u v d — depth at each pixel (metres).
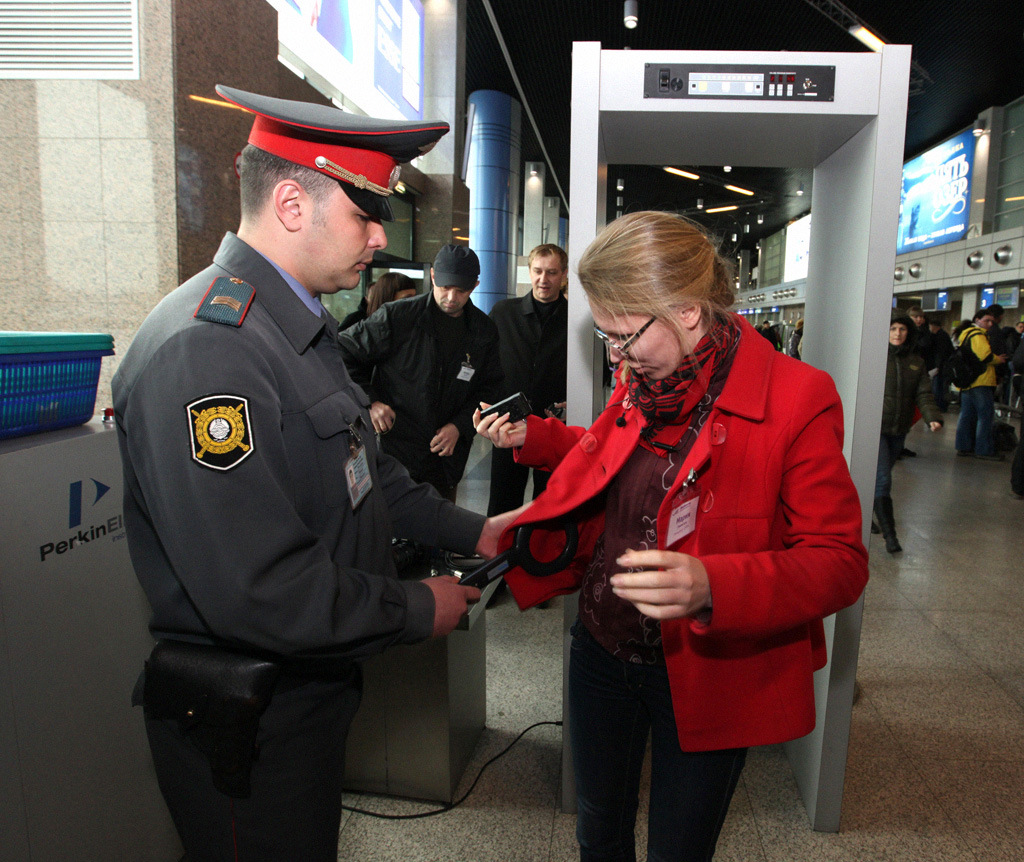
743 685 0.92
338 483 0.90
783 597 0.80
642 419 0.99
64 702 1.18
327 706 0.92
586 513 1.14
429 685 1.69
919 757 1.95
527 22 8.66
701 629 0.81
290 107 0.85
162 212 1.95
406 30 5.70
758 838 1.64
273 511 0.76
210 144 2.08
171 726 0.86
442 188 6.38
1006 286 12.19
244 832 0.86
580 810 1.10
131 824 1.36
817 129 1.51
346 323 2.89
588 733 1.06
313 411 0.86
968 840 1.63
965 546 3.84
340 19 4.36
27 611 1.10
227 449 0.74
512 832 1.64
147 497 0.78
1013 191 12.55
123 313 2.00
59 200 1.98
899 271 16.30
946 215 14.37
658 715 0.99
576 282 1.52
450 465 2.67
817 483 0.87
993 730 2.07
